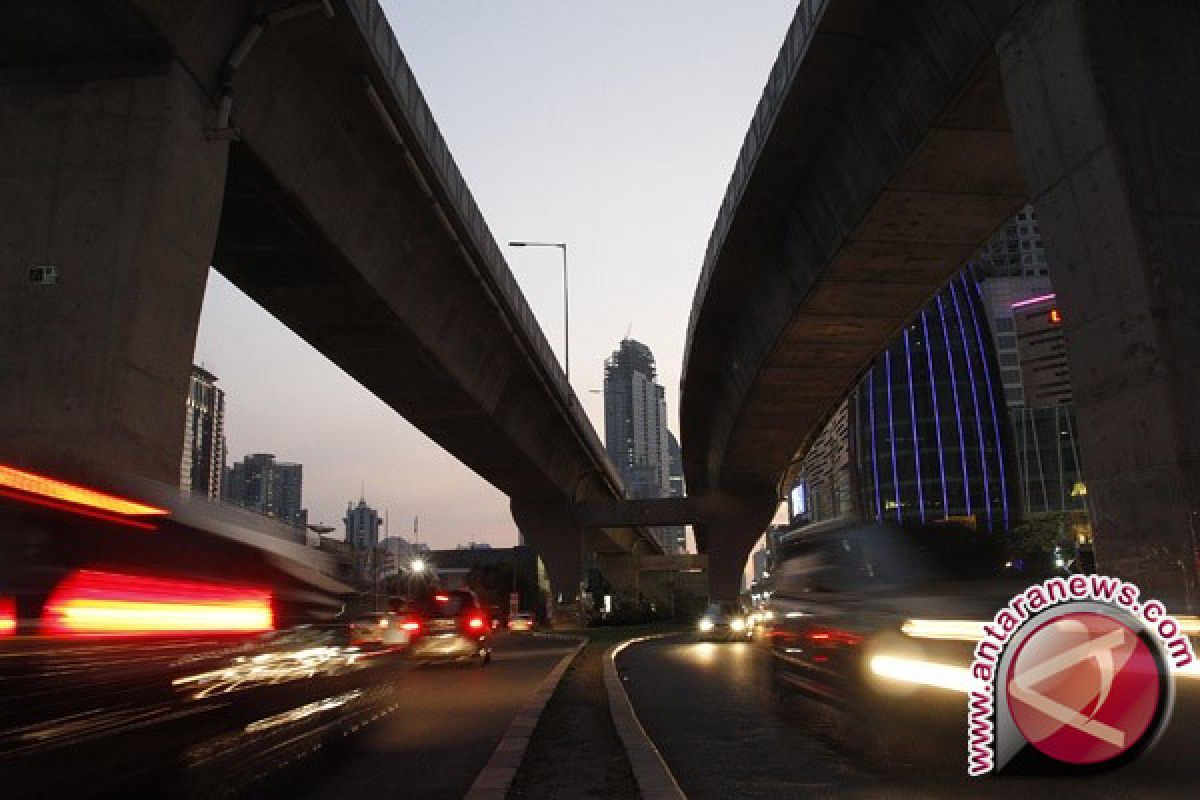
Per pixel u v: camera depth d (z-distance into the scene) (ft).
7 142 52.75
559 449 213.87
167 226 52.80
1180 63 46.42
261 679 22.70
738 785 25.66
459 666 74.69
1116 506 43.45
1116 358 44.14
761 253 108.68
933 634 33.24
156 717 17.79
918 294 98.63
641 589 498.28
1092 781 23.07
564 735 36.09
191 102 55.42
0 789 13.76
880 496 553.23
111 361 49.39
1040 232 50.44
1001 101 64.18
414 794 25.44
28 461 16.03
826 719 37.99
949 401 548.72
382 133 76.38
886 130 73.51
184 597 19.56
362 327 101.50
